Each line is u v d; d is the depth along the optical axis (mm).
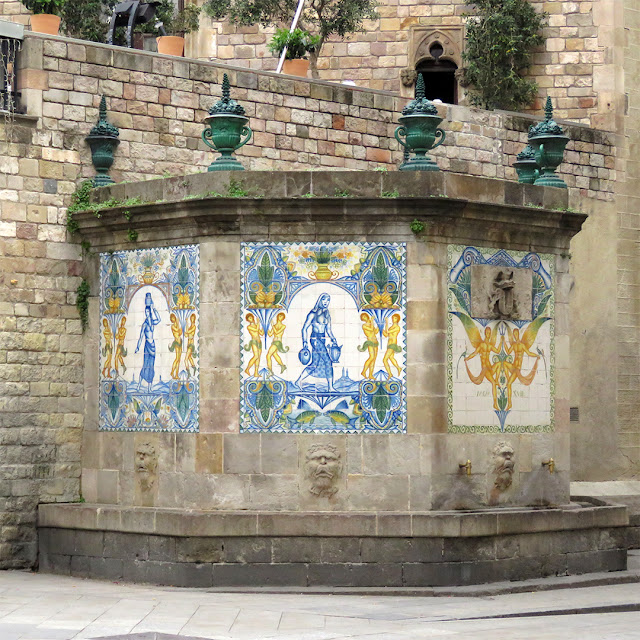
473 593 19797
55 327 22484
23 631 16156
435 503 20344
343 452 20406
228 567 20078
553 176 22984
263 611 18000
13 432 22062
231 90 25250
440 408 20453
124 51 23828
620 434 29500
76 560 21609
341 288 20531
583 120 31609
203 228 20656
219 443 20375
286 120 25969
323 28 31984
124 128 23812
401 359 20438
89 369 22531
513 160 29062
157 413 21266
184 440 20734
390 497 20344
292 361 20500
